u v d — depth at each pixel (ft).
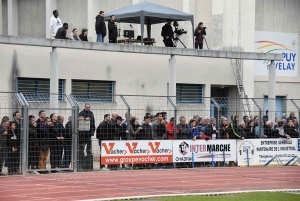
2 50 132.77
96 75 146.00
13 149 107.76
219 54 158.61
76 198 82.43
